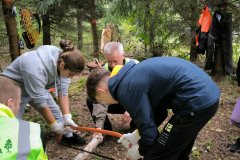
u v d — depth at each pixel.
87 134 3.08
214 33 4.89
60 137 2.81
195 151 2.64
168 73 1.54
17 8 3.80
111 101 1.70
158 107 1.81
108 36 4.44
